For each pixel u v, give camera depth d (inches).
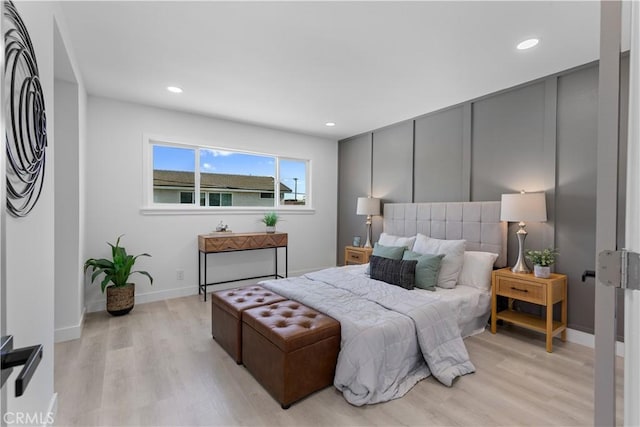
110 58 99.5
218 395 75.0
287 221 191.6
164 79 115.0
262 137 179.2
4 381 28.0
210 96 131.6
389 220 169.5
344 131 188.4
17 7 44.9
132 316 127.1
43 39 59.5
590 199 101.3
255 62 101.5
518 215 105.6
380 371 74.2
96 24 81.3
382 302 92.8
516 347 100.3
